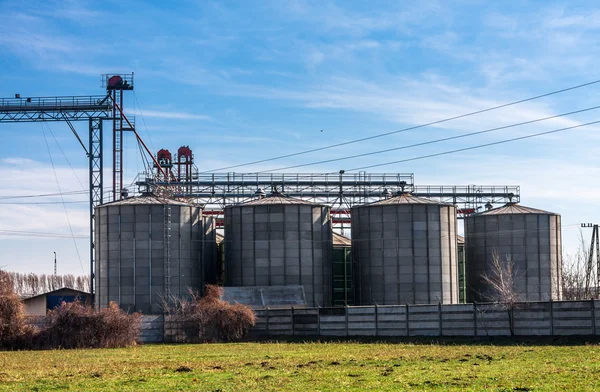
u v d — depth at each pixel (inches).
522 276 3585.1
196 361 1958.7
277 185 3939.5
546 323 2432.3
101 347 2605.8
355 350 2237.9
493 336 2502.5
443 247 3449.8
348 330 2773.1
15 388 1438.2
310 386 1375.5
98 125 4156.0
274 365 1788.9
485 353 2020.2
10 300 2608.3
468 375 1492.4
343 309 2795.3
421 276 3395.7
